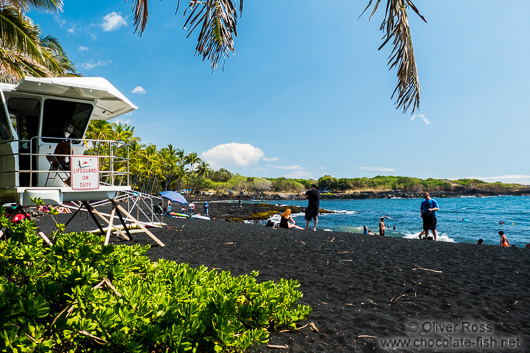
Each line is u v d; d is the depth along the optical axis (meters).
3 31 13.59
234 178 164.00
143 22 3.72
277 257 7.18
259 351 2.76
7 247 2.46
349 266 6.33
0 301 1.56
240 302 2.66
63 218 16.39
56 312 1.91
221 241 9.47
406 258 7.08
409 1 3.10
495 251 7.84
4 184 6.54
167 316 1.91
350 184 187.12
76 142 6.91
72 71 26.00
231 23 3.79
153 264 3.30
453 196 186.25
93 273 2.05
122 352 1.70
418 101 3.35
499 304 4.15
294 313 3.04
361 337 3.13
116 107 7.63
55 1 13.73
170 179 95.44
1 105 6.34
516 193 196.88
